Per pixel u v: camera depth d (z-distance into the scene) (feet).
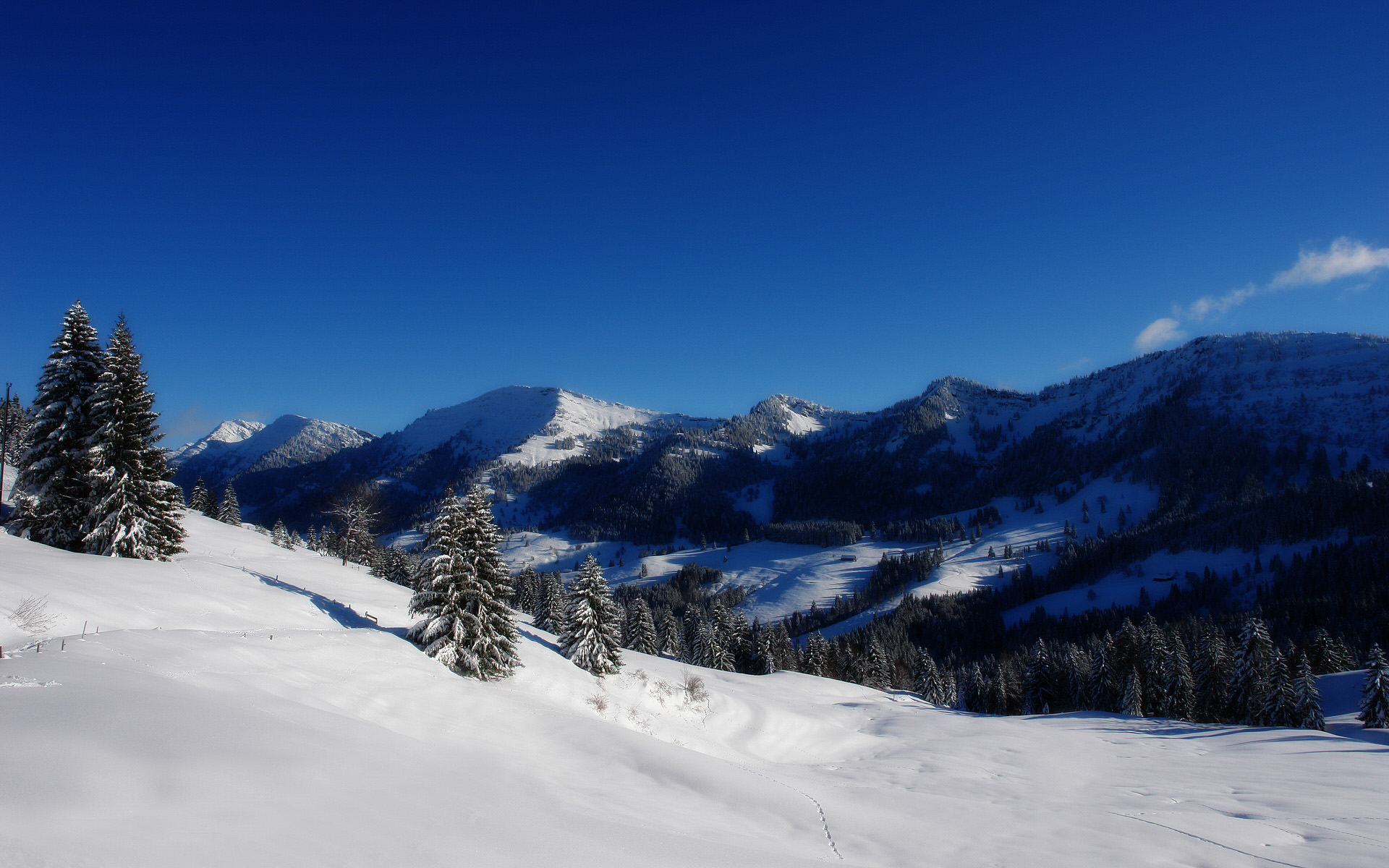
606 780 63.57
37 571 80.12
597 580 141.59
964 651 492.95
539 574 327.67
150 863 22.26
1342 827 60.75
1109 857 51.08
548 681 116.37
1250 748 116.67
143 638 65.10
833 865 43.19
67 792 26.17
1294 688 169.99
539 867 30.17
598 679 131.54
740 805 59.31
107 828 24.20
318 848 26.63
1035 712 255.09
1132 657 232.12
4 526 120.37
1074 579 627.05
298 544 272.10
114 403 112.47
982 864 49.08
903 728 155.33
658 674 153.58
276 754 36.76
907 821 61.67
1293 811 68.08
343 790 34.42
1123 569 617.21
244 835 26.23
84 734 32.83
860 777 94.17
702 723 135.33
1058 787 85.20
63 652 53.01
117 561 103.81
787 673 229.66
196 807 27.89
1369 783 84.07
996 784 87.25
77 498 114.52
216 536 186.09
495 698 92.22
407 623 130.31
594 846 35.12
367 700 74.43
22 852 20.94
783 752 133.80
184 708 40.91
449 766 46.32
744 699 156.35
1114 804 72.28
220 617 88.94
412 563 242.37
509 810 38.60
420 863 27.50
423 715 76.69
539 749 75.41
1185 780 88.38
